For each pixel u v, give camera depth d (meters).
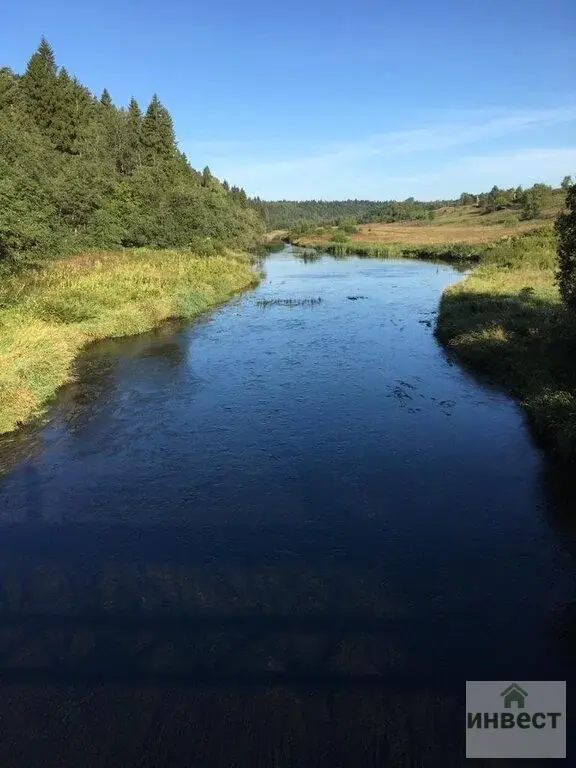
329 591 7.73
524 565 8.27
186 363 18.95
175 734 5.68
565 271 14.57
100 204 41.44
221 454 12.09
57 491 10.63
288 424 13.62
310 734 5.67
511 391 15.42
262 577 8.05
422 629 7.03
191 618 7.25
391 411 14.34
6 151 35.66
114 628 7.09
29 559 8.55
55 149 52.44
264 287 37.75
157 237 44.81
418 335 22.66
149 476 11.16
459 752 5.51
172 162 66.00
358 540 8.93
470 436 12.77
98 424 13.78
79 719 5.85
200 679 6.30
